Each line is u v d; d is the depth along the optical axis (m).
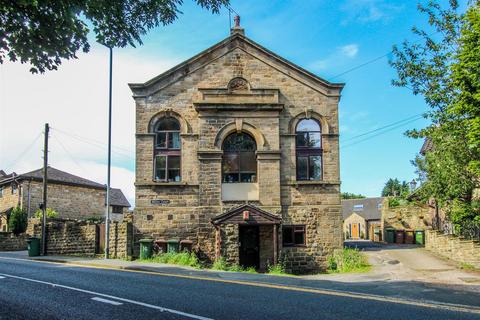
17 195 44.00
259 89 24.22
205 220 23.22
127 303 9.70
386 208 38.62
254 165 23.98
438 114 18.06
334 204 23.80
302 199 23.77
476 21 14.98
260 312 8.81
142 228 23.30
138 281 13.62
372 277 17.12
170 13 10.36
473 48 14.86
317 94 24.64
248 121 24.00
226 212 22.38
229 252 22.31
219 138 23.80
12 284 12.70
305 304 9.71
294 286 12.87
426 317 8.57
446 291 12.55
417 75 18.55
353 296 11.01
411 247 29.62
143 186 23.52
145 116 24.08
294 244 23.44
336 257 22.89
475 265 19.25
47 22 9.10
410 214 37.78
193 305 9.51
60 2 8.83
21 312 8.83
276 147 23.83
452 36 18.38
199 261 22.06
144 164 23.72
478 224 21.06
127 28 10.28
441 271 18.19
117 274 15.81
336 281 15.25
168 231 23.30
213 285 12.84
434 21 18.53
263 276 15.87
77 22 9.36
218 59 24.56
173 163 23.94
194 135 24.00
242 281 13.99
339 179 23.98
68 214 46.72
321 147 24.31
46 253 28.17
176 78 24.39
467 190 20.84
